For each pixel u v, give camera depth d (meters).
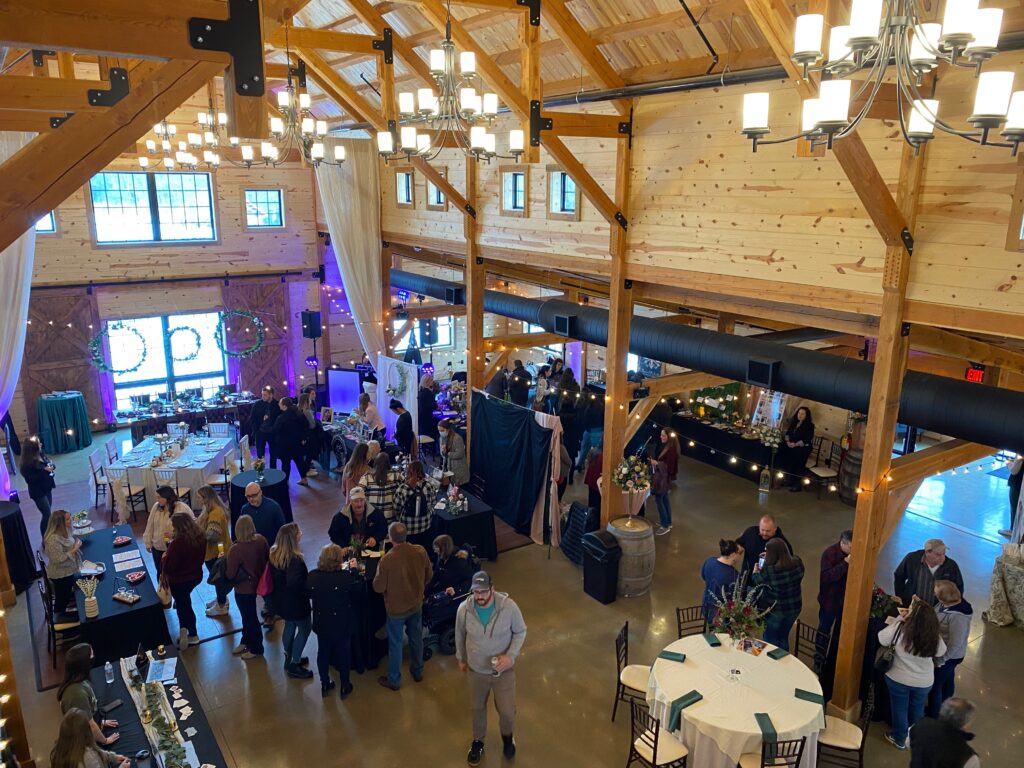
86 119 2.52
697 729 4.87
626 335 8.10
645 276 7.69
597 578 7.84
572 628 7.36
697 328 7.63
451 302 12.14
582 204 8.53
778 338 8.88
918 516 9.96
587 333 8.95
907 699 5.60
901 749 5.69
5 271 8.58
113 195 12.81
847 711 5.94
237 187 13.96
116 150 2.59
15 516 7.87
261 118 2.61
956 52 2.37
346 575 6.12
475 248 10.44
